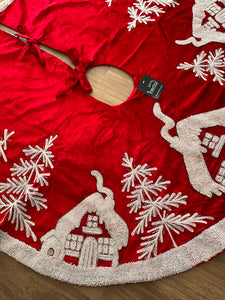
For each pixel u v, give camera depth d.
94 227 0.75
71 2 0.97
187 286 0.70
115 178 0.79
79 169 0.80
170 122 0.83
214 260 0.72
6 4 0.97
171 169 0.79
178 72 0.88
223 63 0.88
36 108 0.87
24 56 0.92
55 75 0.90
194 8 0.94
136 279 0.70
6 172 0.81
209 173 0.78
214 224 0.73
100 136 0.83
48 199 0.78
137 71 0.89
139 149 0.81
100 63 0.91
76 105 0.86
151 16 0.94
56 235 0.75
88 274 0.71
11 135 0.84
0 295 0.72
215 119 0.82
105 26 0.94
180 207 0.75
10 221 0.76
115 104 0.87
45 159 0.81
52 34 0.94
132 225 0.75
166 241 0.73
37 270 0.72
